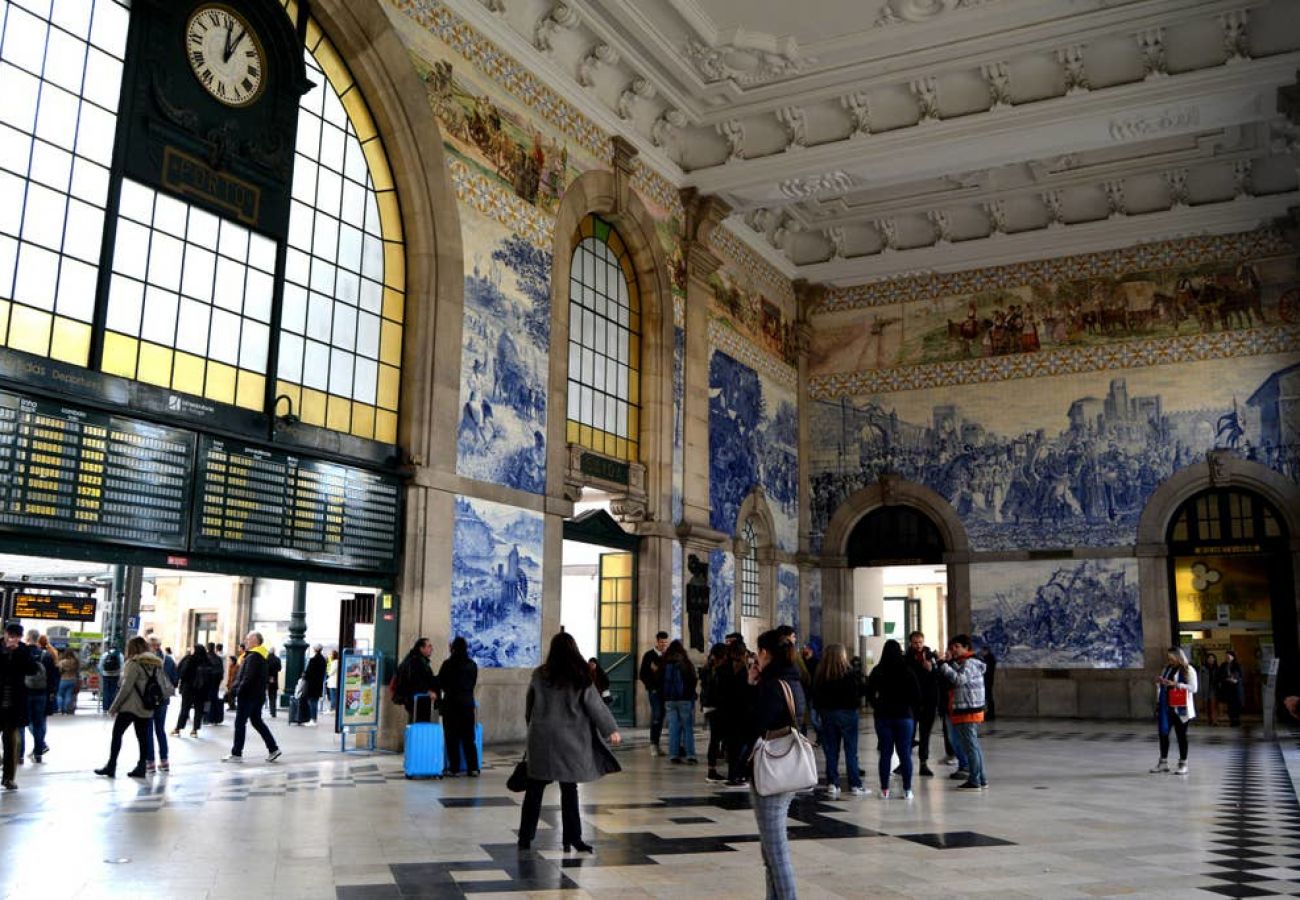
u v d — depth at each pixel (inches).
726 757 531.2
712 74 787.4
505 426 640.4
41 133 417.1
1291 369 927.0
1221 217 941.2
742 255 983.6
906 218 1037.2
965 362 1042.1
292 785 418.6
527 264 672.4
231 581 1184.8
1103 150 906.1
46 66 421.1
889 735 414.6
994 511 1010.1
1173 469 954.1
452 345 599.2
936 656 520.7
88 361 426.3
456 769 464.8
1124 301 992.2
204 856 273.4
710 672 535.5
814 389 1098.1
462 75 628.4
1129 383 980.6
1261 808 390.0
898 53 756.6
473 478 609.9
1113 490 971.9
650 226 819.4
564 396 698.8
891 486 1047.0
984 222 1018.7
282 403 509.7
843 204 1021.2
